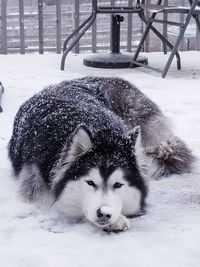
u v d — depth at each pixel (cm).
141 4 366
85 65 372
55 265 117
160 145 179
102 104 179
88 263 118
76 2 424
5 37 429
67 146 138
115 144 139
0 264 118
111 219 128
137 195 140
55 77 328
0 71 348
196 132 222
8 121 234
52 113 161
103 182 131
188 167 180
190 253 123
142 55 421
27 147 160
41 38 429
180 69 364
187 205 153
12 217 143
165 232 135
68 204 139
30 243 128
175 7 343
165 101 271
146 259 120
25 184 154
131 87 193
